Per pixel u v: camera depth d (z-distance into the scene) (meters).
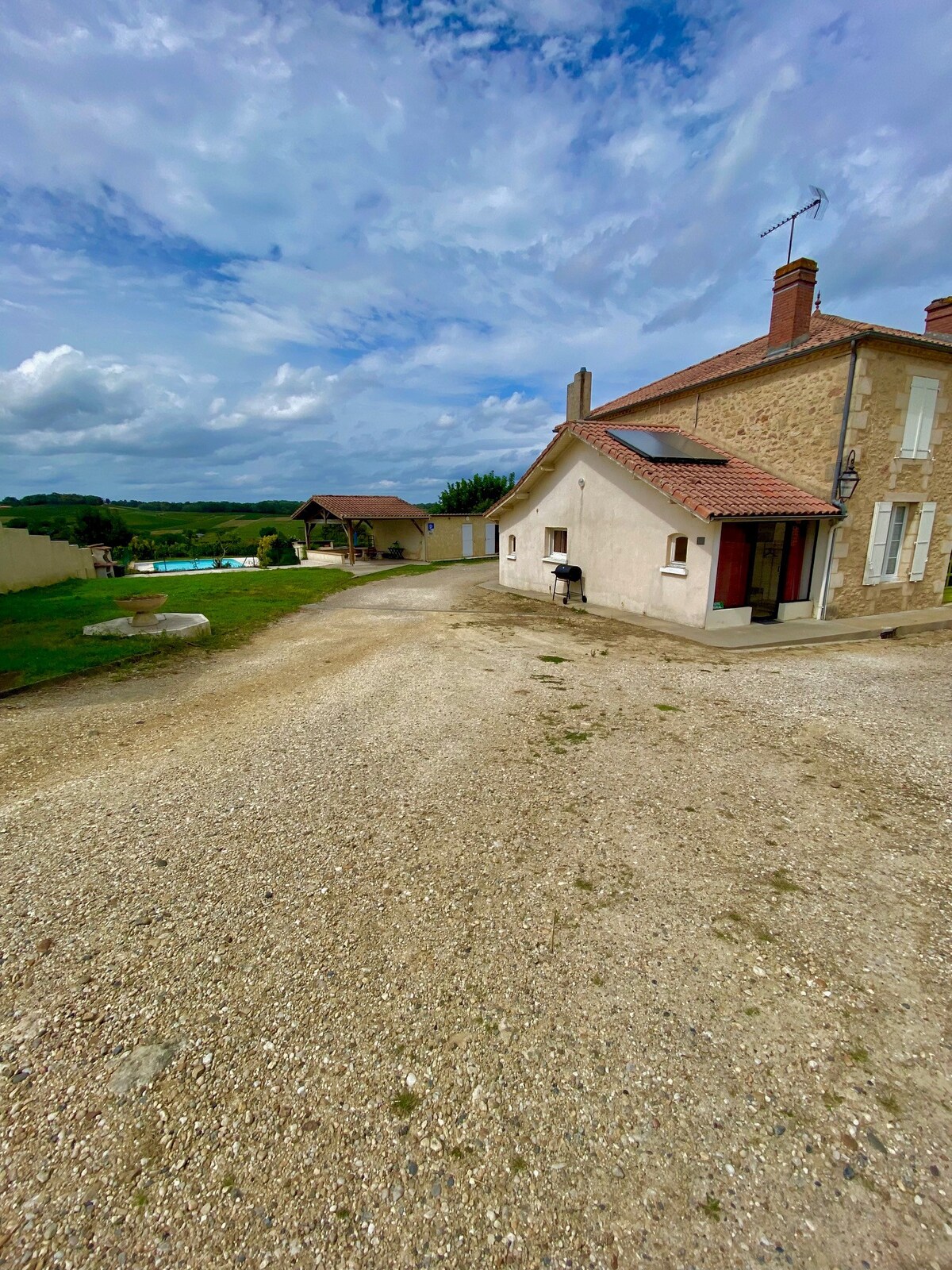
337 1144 1.72
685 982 2.32
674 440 12.02
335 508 25.78
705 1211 1.56
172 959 2.43
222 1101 1.84
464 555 28.72
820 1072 1.95
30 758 4.48
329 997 2.24
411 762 4.35
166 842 3.29
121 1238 1.49
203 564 32.88
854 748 4.65
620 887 2.90
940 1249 1.47
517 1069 1.96
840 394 9.77
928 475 11.01
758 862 3.11
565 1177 1.64
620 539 11.69
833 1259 1.45
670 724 5.20
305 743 4.74
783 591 10.95
